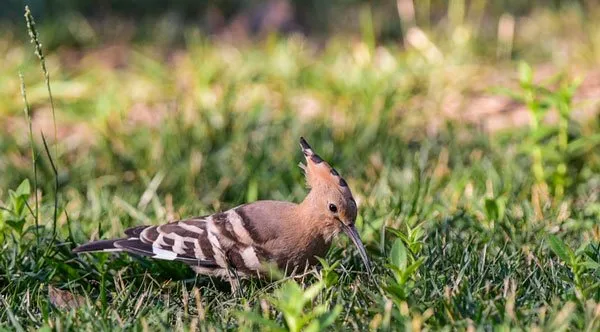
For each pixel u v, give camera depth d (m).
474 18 17.56
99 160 12.80
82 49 16.75
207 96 14.31
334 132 13.06
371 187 11.55
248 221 9.03
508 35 16.47
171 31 17.12
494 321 7.41
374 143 12.85
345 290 8.40
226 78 14.88
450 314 7.55
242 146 12.66
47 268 9.27
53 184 12.07
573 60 15.58
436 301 7.86
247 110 13.61
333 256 9.46
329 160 12.34
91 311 8.00
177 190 12.03
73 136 13.82
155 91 15.00
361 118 13.29
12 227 9.54
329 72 14.84
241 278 9.08
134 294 9.01
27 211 10.36
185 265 9.45
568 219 10.28
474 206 10.48
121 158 12.61
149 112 14.54
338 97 14.32
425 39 15.79
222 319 8.01
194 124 13.09
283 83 14.81
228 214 9.16
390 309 7.44
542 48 16.14
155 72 15.24
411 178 11.68
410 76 14.77
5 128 14.14
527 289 8.30
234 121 13.24
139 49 16.55
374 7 17.97
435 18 17.72
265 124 13.29
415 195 10.55
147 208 11.39
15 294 8.72
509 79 15.27
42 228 9.82
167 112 13.47
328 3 18.00
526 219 10.06
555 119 13.31
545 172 11.37
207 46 16.00
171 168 12.23
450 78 14.92
